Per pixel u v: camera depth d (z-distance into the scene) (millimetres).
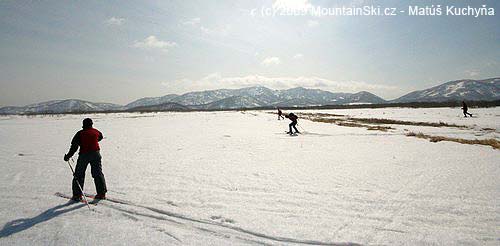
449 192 6898
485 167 9547
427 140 16703
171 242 4582
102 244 4508
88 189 7438
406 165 9969
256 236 4793
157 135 20812
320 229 5000
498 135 19438
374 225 5141
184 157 11844
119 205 6230
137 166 10133
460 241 4535
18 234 4863
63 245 4504
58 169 9789
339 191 7043
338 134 20234
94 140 6617
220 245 4492
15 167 10117
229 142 16562
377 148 13961
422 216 5508
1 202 6422
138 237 4754
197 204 6250
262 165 10164
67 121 40219
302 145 15188
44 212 5828
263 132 22422
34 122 38531
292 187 7434
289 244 4523
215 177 8492
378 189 7184
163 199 6586
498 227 5020
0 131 25562
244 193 6984
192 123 34156
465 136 19188
